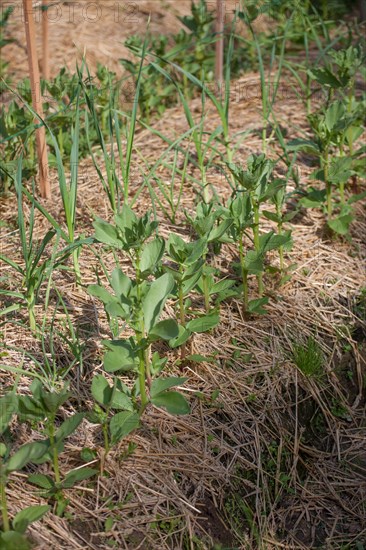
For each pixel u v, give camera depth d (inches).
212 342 67.7
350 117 75.7
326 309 72.0
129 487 58.6
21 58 100.7
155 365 61.7
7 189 78.9
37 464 58.3
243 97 93.8
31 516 53.7
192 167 82.2
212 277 67.7
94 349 65.0
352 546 62.4
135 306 58.1
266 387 66.2
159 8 114.3
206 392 64.8
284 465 64.5
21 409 54.7
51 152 83.3
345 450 66.7
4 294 67.1
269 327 69.6
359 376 69.9
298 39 109.4
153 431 61.6
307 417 67.2
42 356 64.0
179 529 58.1
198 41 92.0
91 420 57.7
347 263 75.5
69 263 71.4
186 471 60.6
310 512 63.6
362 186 82.0
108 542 56.0
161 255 59.5
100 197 78.6
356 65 80.4
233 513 60.8
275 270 71.6
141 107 90.7
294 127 82.4
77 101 68.2
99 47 102.3
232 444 63.2
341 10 119.3
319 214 78.8
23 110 79.3
